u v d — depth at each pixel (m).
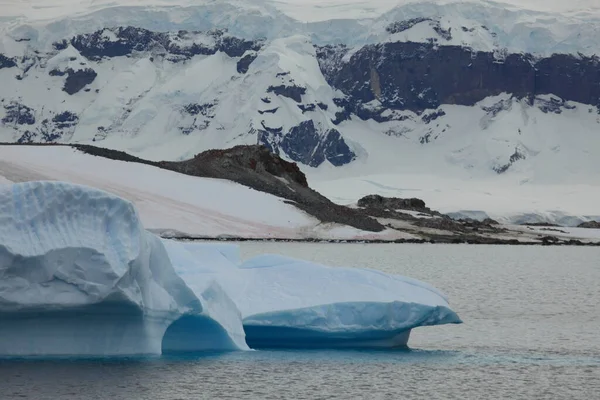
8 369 106.88
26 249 105.06
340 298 128.88
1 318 108.00
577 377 118.38
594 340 151.50
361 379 113.06
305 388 107.69
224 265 135.38
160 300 113.38
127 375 107.12
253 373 112.88
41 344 110.38
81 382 103.56
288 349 129.00
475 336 154.50
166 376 108.44
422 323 129.25
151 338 113.88
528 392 110.19
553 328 167.00
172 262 127.94
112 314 110.06
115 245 107.88
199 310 116.06
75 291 106.62
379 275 133.75
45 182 107.56
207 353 121.50
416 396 106.75
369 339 133.50
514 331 161.88
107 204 108.75
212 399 101.50
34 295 105.88
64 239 106.44
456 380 114.94
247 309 126.75
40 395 99.06
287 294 129.88
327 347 131.88
